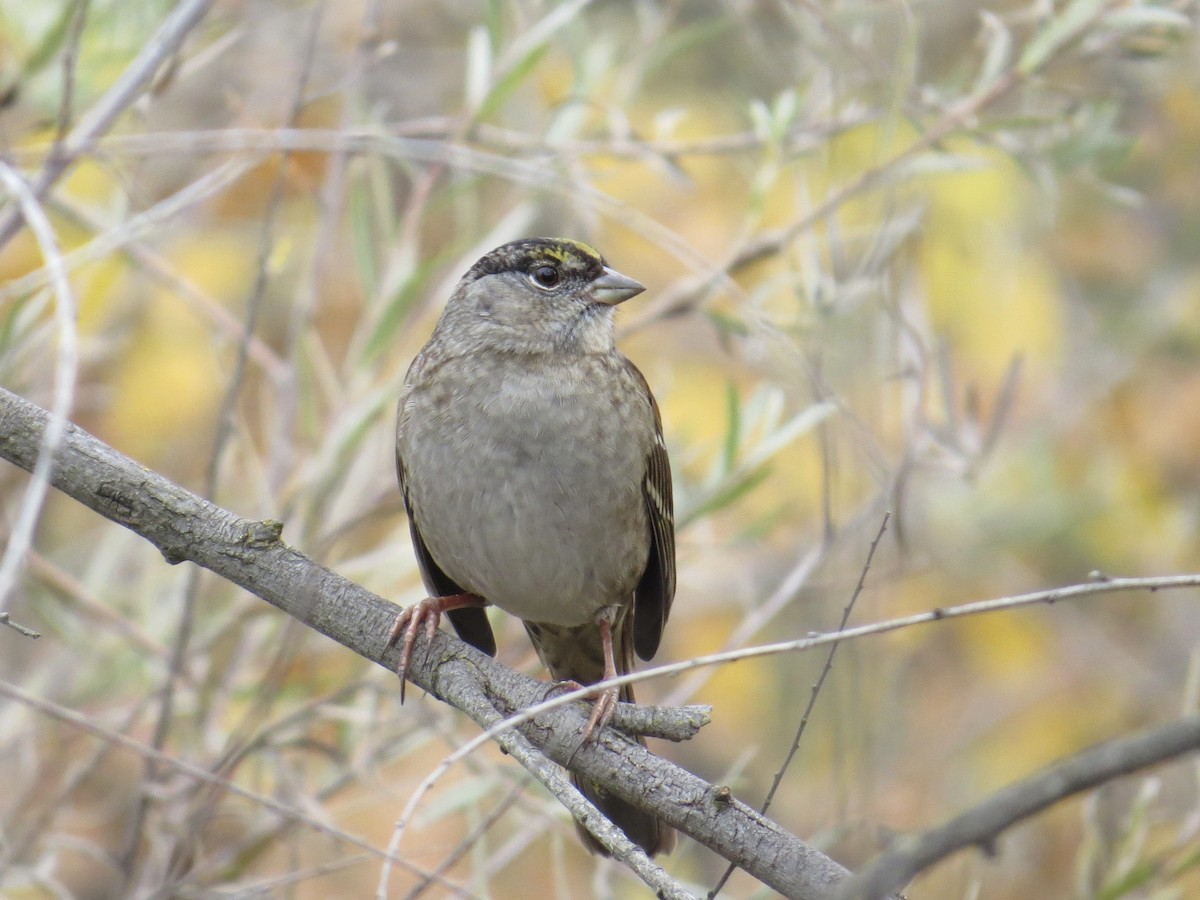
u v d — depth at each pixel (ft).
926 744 40.65
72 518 37.68
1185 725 12.84
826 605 37.22
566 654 28.30
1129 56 32.48
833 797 30.73
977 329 40.93
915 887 29.43
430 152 28.04
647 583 28.35
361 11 41.24
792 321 30.81
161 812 28.35
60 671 31.35
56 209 30.99
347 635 21.58
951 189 39.99
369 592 21.79
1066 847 37.86
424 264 32.22
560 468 25.00
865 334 31.45
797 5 31.94
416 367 26.40
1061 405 42.55
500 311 25.59
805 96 33.22
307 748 28.99
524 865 36.73
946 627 42.57
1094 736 41.50
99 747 28.17
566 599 26.18
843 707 33.88
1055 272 42.91
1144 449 42.63
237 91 39.58
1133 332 43.29
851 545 34.37
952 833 13.01
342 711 28.09
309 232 39.50
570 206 36.35
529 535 25.18
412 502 26.37
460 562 25.94
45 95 29.37
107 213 31.37
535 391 25.08
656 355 40.88
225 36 33.68
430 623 21.85
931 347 31.91
